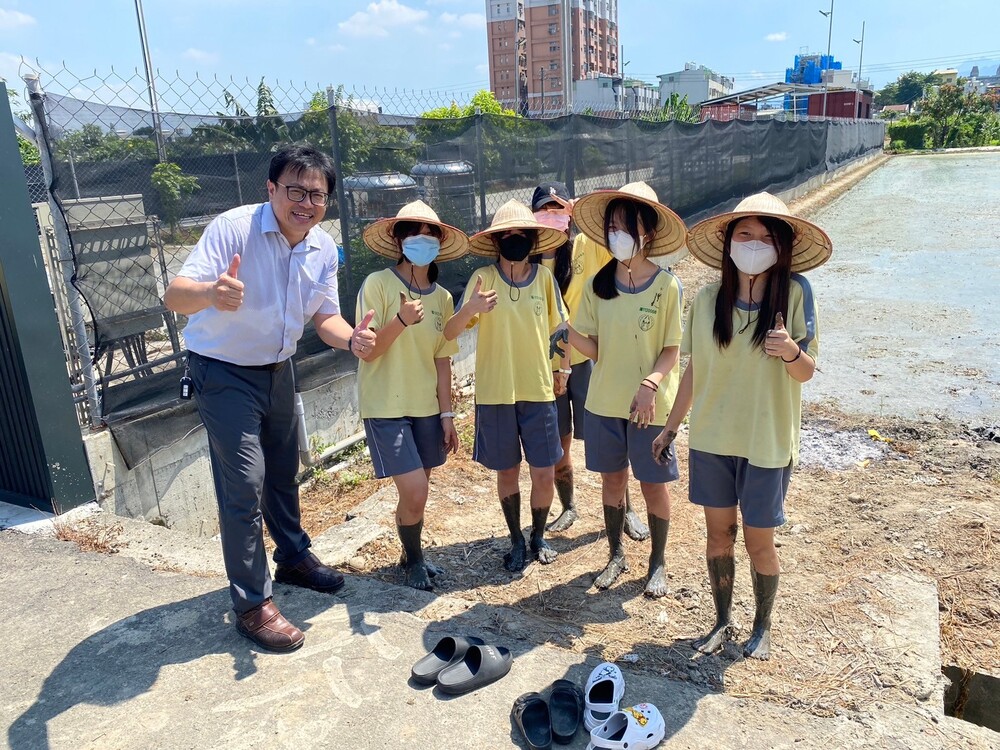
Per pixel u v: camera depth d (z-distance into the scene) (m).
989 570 3.77
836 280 11.02
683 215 12.12
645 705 2.47
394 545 4.20
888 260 12.29
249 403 2.96
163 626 3.11
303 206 2.85
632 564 4.00
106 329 4.24
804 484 4.85
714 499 2.97
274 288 2.94
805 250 2.79
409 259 3.33
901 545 4.02
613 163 9.61
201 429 4.91
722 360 2.83
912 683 2.83
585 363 4.23
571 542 4.31
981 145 52.62
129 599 3.32
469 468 5.50
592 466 3.62
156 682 2.76
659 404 3.38
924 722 2.55
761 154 17.02
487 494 5.08
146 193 4.42
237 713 2.59
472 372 7.50
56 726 2.55
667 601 3.60
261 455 2.99
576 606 3.59
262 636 2.93
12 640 3.04
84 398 4.23
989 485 4.68
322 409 5.84
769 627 3.11
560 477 4.43
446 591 3.77
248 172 5.01
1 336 3.91
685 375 3.05
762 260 2.62
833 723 2.54
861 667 2.95
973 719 3.24
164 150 4.50
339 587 3.50
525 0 79.06
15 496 4.25
